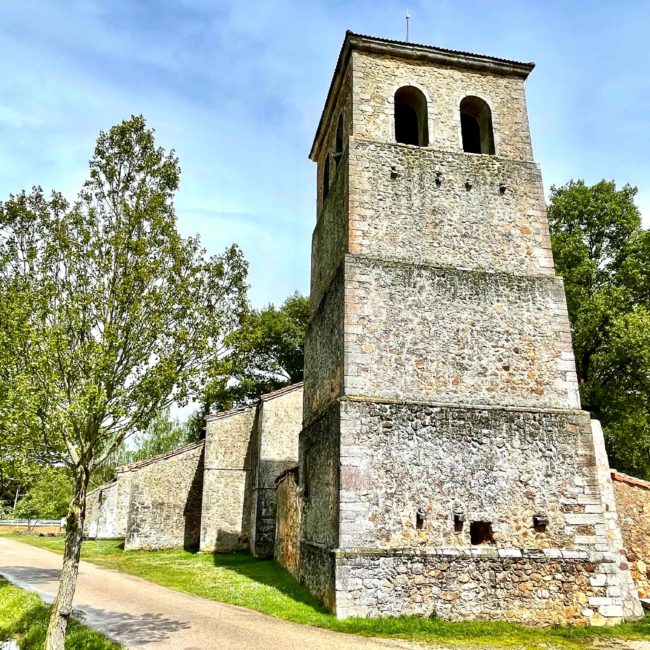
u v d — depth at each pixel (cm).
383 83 1375
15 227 842
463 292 1192
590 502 1075
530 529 1043
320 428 1215
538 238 1286
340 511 992
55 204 869
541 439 1100
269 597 1158
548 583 1005
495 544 1023
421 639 852
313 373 1401
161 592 1273
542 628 960
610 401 2209
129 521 2141
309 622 940
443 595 970
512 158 1367
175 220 913
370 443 1040
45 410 748
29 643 816
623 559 1090
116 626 930
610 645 873
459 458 1062
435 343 1145
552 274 1258
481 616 968
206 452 2122
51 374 740
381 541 990
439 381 1120
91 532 3166
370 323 1134
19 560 1900
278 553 1734
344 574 957
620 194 2392
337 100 1546
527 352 1173
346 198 1264
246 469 2138
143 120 939
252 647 796
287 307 3475
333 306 1243
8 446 751
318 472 1200
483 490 1052
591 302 2191
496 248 1260
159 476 2208
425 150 1314
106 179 905
